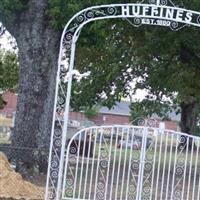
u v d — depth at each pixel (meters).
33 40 16.92
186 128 36.75
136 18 11.93
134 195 12.56
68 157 12.05
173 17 11.71
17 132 16.95
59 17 16.25
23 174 15.96
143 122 14.12
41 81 16.97
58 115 12.20
